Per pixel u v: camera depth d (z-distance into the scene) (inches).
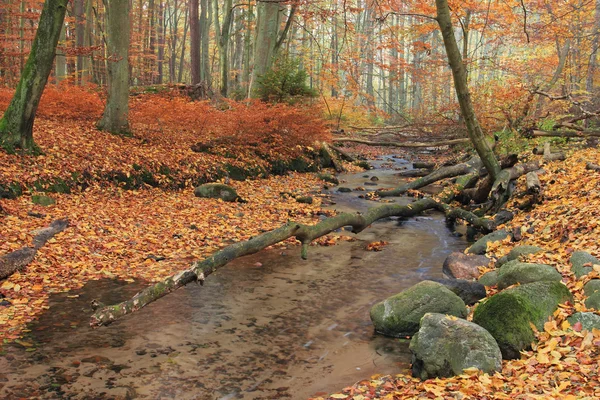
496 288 274.4
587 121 764.6
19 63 949.2
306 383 196.5
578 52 1066.7
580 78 1069.8
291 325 251.9
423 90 1494.8
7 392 181.9
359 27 1622.8
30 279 292.5
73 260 327.9
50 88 663.8
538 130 573.9
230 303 279.3
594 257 264.4
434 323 202.5
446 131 938.1
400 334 240.7
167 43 1978.3
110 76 611.8
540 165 518.3
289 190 636.7
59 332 233.3
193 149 662.5
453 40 440.1
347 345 231.1
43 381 190.9
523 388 167.9
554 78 879.1
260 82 829.8
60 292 280.8
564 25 845.8
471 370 185.2
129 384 191.5
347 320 259.8
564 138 617.3
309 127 742.5
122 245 365.1
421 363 196.5
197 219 456.8
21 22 873.5
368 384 190.7
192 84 954.7
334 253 383.6
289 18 906.7
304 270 340.8
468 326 198.1
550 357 186.2
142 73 1398.9
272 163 738.2
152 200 504.1
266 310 270.5
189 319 256.1
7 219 368.8
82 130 594.2
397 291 301.3
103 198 479.5
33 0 823.1
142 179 540.7
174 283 231.9
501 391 168.6
